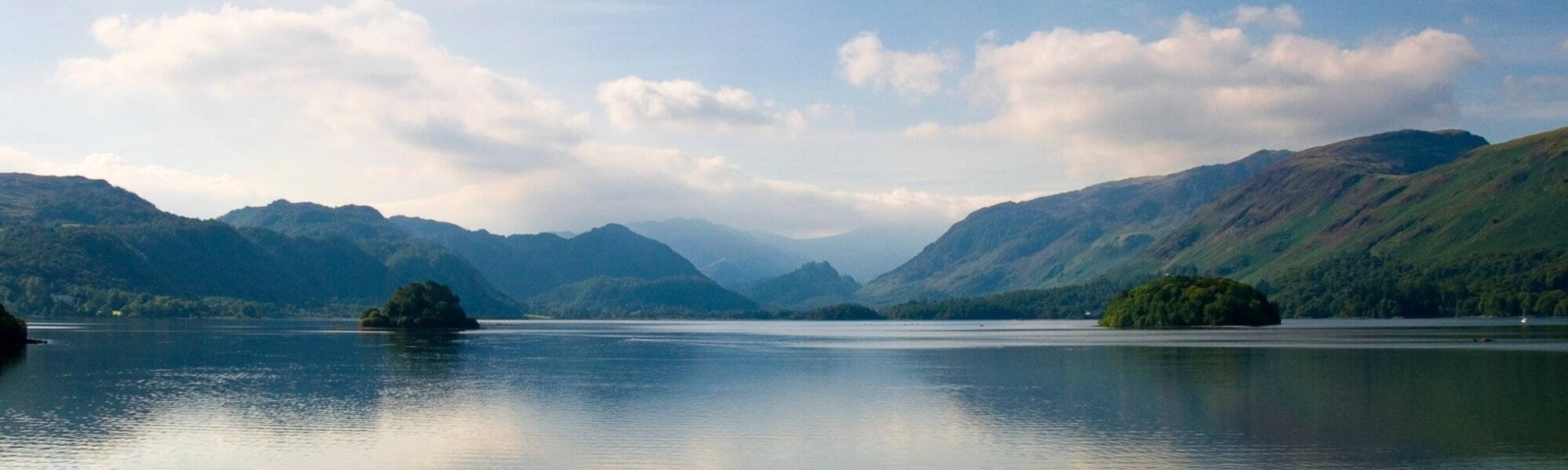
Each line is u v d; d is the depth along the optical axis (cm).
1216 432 6869
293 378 11025
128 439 6656
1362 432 6812
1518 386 9469
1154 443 6462
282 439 6656
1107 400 8688
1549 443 6359
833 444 6488
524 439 6669
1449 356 13712
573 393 9369
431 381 10588
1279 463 5828
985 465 5841
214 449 6316
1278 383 10006
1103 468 5722
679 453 6216
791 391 9575
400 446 6438
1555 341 18438
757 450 6303
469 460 6006
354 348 18000
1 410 8031
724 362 13988
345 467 5803
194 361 13625
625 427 7194
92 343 18538
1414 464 5784
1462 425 7038
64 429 7019
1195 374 11250
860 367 12838
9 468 5747
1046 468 5734
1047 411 7925
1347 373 11094
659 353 16475
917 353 16275
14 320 17225
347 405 8419
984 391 9488
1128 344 19400
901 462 5925
